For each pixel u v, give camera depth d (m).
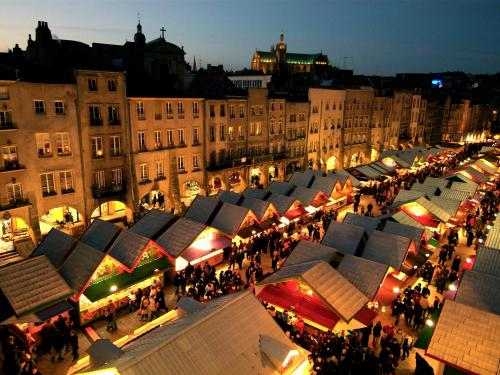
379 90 79.25
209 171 49.00
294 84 85.38
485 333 17.11
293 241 32.03
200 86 54.00
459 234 39.44
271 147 58.72
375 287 22.59
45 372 19.00
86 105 36.00
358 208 46.88
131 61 48.34
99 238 26.83
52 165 34.53
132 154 40.47
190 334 14.59
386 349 19.19
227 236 31.53
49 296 20.69
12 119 31.52
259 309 16.94
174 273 27.67
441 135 108.56
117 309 24.27
